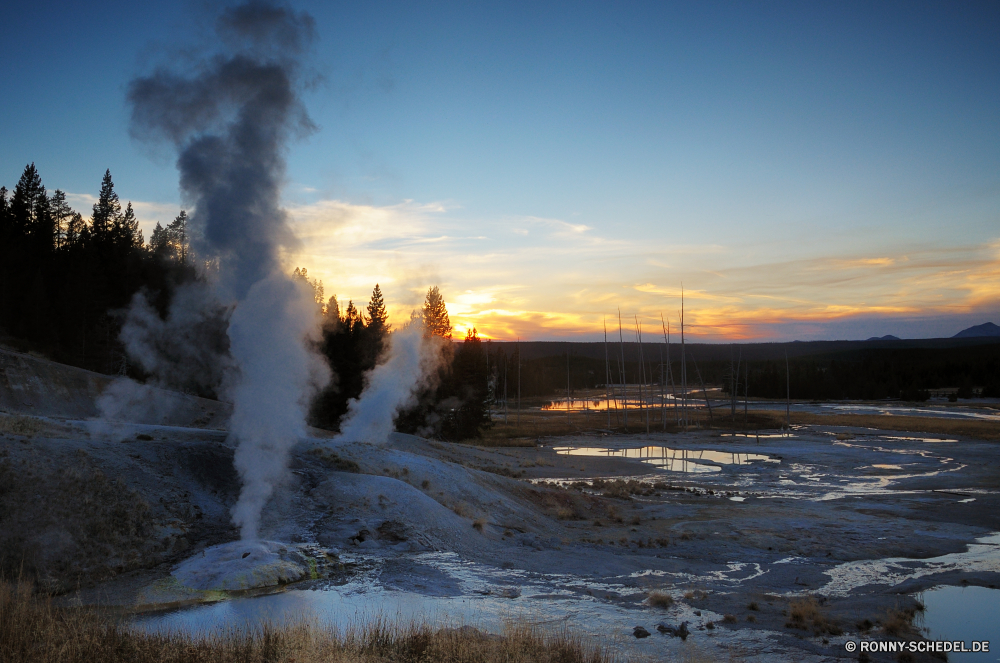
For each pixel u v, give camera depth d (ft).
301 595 45.50
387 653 32.73
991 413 342.23
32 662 27.71
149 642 31.78
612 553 66.33
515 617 43.09
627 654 37.04
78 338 197.06
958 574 61.52
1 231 249.34
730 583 56.70
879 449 193.26
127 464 61.62
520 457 169.07
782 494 116.26
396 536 61.41
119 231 277.64
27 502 49.83
